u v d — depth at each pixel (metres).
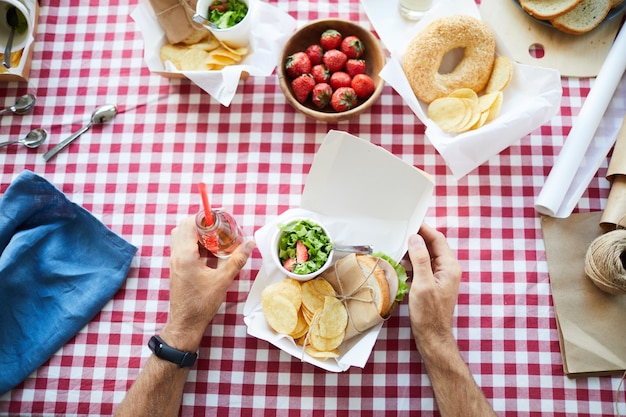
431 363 1.00
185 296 1.00
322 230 1.00
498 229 1.08
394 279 0.99
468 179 1.09
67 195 1.11
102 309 1.07
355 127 1.11
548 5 1.09
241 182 1.10
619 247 0.97
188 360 1.00
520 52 1.11
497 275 1.07
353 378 1.05
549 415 1.03
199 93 1.13
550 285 1.06
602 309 1.03
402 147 1.11
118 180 1.11
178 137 1.12
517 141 1.10
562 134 1.10
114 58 1.14
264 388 1.05
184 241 1.02
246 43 1.09
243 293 1.08
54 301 1.06
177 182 1.11
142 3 1.08
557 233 1.06
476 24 1.05
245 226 1.09
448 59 1.10
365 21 1.14
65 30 1.15
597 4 1.08
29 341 1.04
